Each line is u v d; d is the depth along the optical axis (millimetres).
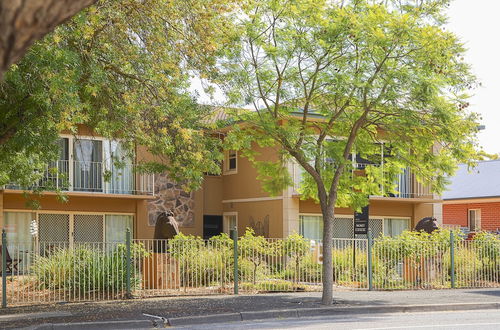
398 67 14578
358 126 15305
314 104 16328
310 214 25812
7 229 22891
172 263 17672
